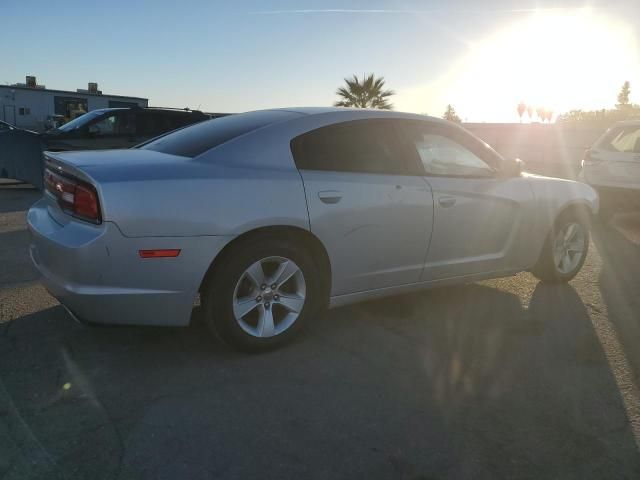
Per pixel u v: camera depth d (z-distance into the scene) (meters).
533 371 3.38
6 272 5.05
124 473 2.31
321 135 3.65
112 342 3.57
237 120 3.83
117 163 3.17
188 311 3.17
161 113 11.83
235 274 3.24
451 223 4.09
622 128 8.35
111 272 2.95
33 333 3.68
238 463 2.40
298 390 3.05
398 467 2.43
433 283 4.18
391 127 3.96
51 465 2.35
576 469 2.46
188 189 3.07
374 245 3.73
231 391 3.01
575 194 4.96
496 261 4.48
